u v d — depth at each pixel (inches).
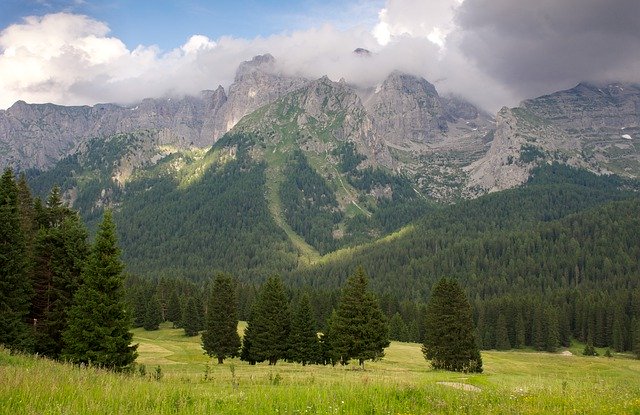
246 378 1251.8
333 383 845.8
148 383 763.4
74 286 1737.2
